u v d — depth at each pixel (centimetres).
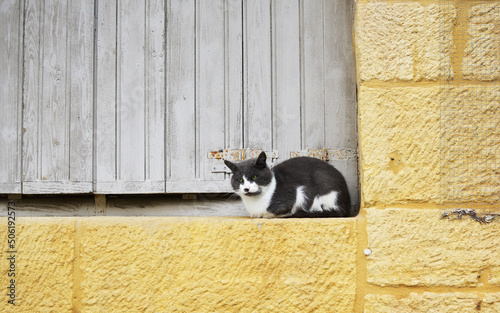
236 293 257
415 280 253
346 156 302
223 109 310
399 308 253
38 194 321
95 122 314
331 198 282
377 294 255
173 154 310
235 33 312
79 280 265
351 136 303
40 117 316
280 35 309
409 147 260
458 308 250
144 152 311
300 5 309
